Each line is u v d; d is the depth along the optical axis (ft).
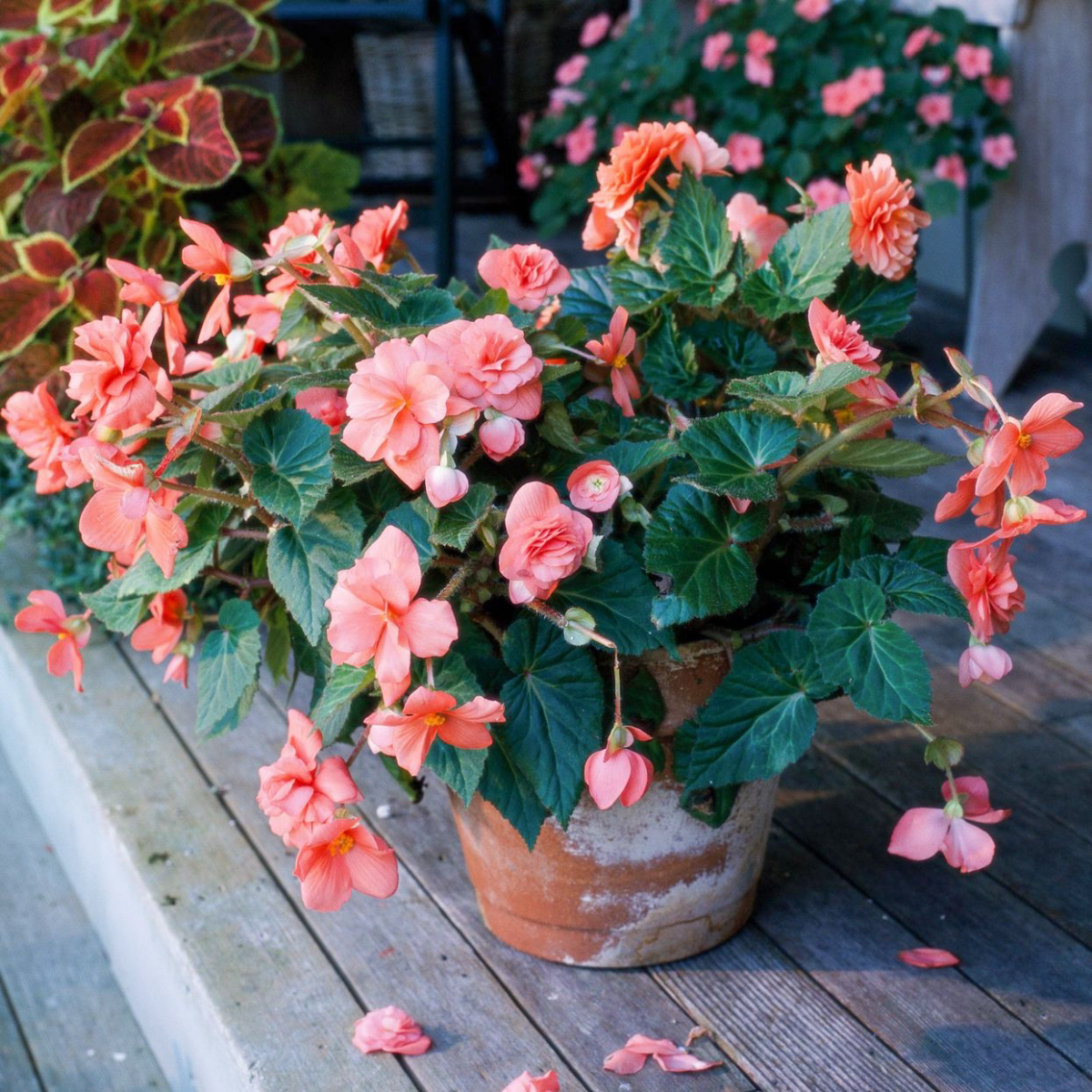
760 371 6.37
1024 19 11.41
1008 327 12.21
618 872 6.40
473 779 5.73
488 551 5.89
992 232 12.05
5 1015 8.12
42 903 8.81
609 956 6.57
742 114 12.68
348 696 5.70
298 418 5.87
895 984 6.56
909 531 6.45
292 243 6.01
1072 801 7.41
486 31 15.60
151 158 8.37
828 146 12.64
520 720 5.94
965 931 6.78
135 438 5.87
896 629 5.82
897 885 7.00
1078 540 9.87
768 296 6.28
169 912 6.92
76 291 8.34
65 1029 8.05
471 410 5.65
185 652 6.49
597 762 5.78
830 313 5.80
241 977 6.63
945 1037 6.36
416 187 15.94
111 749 7.82
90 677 8.32
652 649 5.98
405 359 5.59
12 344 8.30
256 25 8.90
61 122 8.95
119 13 8.75
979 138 12.70
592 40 14.51
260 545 6.53
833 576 6.11
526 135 15.94
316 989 6.58
